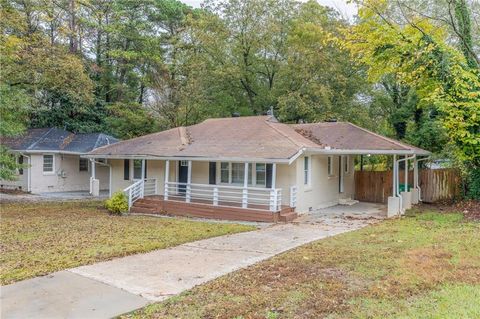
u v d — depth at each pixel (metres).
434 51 15.40
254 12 26.52
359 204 19.17
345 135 17.73
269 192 15.52
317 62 24.08
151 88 30.78
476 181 16.78
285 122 24.91
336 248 9.00
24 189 24.97
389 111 26.58
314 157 17.12
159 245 9.62
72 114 31.56
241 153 15.27
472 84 15.30
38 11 23.61
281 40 27.12
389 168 26.08
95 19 32.59
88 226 12.73
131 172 20.08
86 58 32.12
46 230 11.84
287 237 10.87
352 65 24.98
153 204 17.33
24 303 5.64
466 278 6.40
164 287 6.37
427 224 12.22
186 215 16.42
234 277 6.86
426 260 7.59
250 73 27.41
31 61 19.75
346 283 6.34
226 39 27.06
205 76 26.78
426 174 18.84
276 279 6.68
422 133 21.31
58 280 6.72
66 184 26.50
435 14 18.03
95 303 5.64
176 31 34.84
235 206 15.48
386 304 5.36
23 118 23.39
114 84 33.25
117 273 7.18
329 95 24.00
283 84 25.48
